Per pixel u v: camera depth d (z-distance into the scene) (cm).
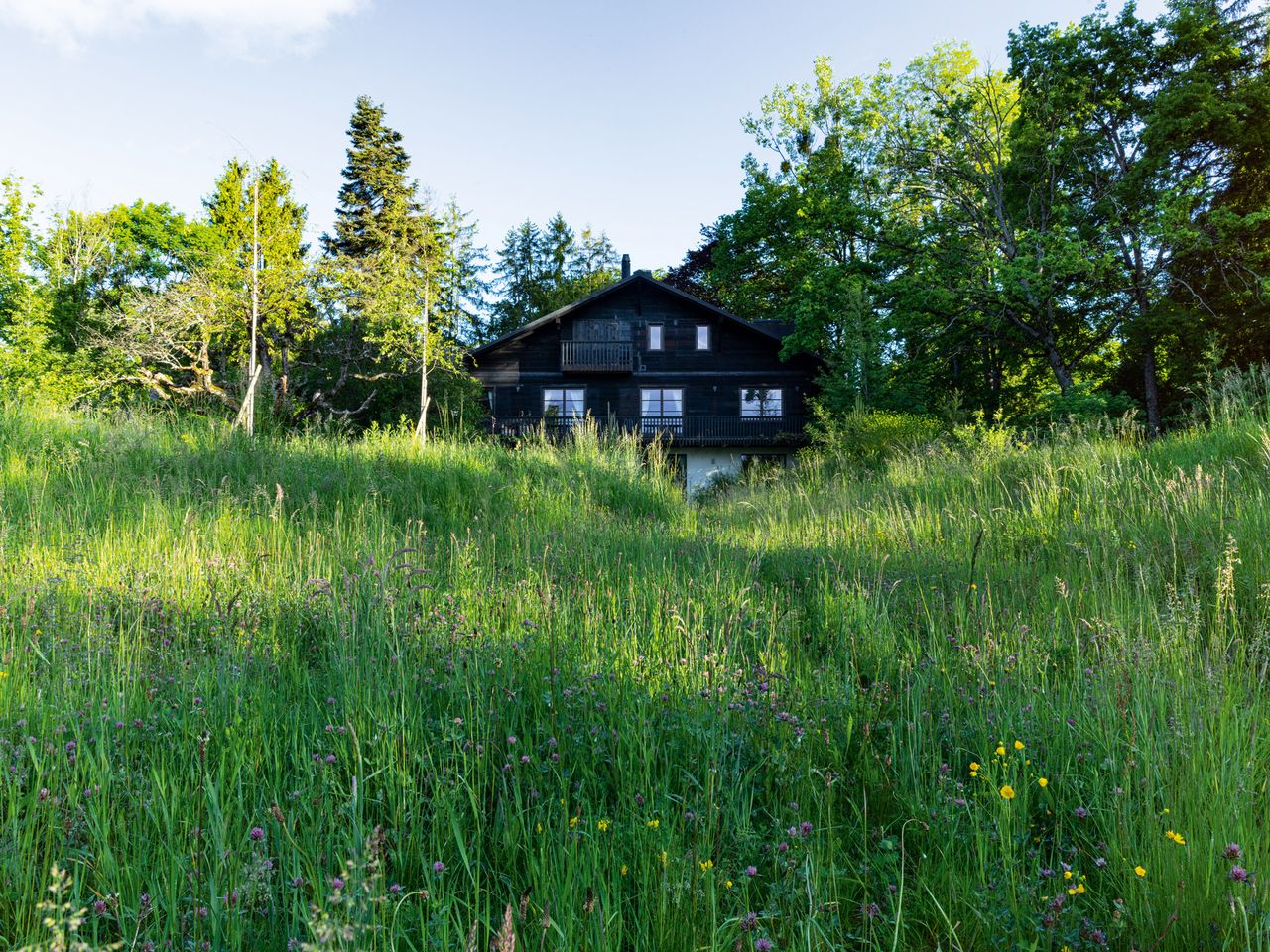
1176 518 640
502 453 1252
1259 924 193
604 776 291
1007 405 2786
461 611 460
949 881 228
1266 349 2030
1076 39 2269
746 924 195
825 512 1014
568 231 5534
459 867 233
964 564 630
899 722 329
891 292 2578
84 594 457
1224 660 353
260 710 304
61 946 162
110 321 2258
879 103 2897
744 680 368
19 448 858
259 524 688
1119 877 230
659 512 1138
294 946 183
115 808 239
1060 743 304
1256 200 2103
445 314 2516
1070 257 2061
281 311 2292
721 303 4006
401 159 3538
